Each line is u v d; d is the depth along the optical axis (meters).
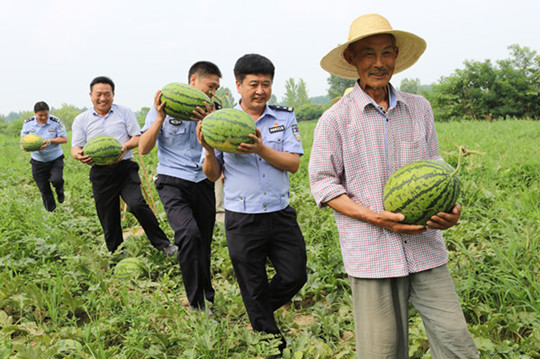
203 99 3.99
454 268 4.25
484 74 40.94
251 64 3.23
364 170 2.50
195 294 3.87
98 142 5.00
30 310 4.01
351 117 2.50
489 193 6.57
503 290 3.76
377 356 2.44
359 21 2.48
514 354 3.08
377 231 2.42
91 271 4.63
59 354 3.28
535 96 40.25
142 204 5.10
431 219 2.29
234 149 3.11
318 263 4.67
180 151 4.17
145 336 3.48
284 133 3.37
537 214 5.45
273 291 3.40
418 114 2.55
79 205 8.26
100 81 5.36
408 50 2.82
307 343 3.38
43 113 8.02
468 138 14.08
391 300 2.45
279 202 3.30
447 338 2.37
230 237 3.32
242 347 3.43
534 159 8.72
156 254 5.19
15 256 5.27
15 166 15.00
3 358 3.13
